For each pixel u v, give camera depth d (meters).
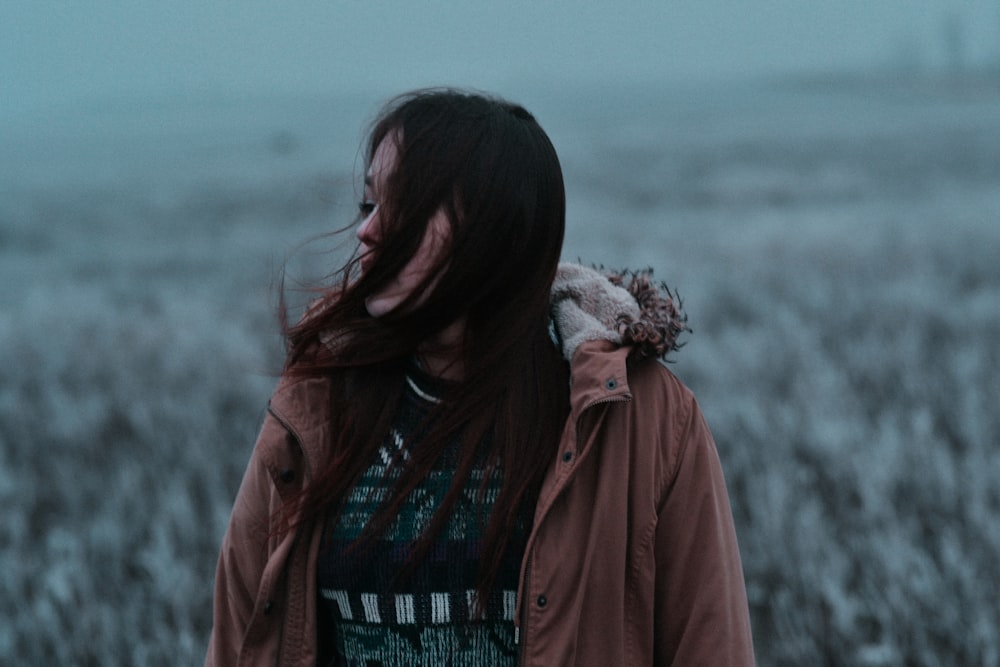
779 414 5.66
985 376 6.33
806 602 3.63
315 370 1.59
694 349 7.33
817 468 4.93
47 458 5.80
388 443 1.58
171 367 7.73
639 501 1.53
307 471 1.59
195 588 4.02
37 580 4.21
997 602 3.51
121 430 6.28
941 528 4.12
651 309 1.57
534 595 1.48
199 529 4.59
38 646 3.61
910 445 4.96
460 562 1.52
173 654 3.53
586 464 1.52
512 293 1.53
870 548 3.95
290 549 1.57
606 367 1.48
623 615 1.53
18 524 4.64
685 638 1.55
